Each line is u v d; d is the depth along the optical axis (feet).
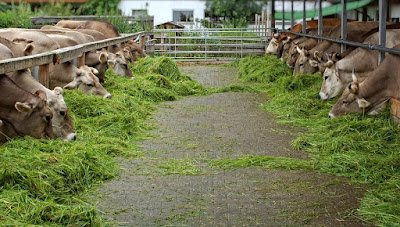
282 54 54.03
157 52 62.80
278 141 23.08
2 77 20.21
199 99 34.30
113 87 32.78
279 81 39.68
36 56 22.98
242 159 19.85
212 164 19.40
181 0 90.27
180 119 27.61
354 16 78.28
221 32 68.59
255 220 14.37
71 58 28.45
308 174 18.31
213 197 16.08
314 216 14.62
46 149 18.86
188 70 53.31
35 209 13.91
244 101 33.58
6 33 31.14
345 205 15.40
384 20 28.73
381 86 26.23
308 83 37.76
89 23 51.60
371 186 17.07
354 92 26.37
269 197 16.10
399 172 17.98
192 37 63.67
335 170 18.61
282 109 29.96
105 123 24.21
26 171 15.80
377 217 14.48
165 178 17.84
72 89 28.32
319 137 23.13
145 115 28.07
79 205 14.70
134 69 42.37
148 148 21.62
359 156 19.85
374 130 23.18
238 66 55.67
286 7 80.43
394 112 24.81
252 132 24.79
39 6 81.10
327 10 72.49
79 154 18.10
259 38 68.80
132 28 67.87
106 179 17.61
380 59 29.12
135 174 18.21
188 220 14.38
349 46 38.06
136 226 13.94
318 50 41.57
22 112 19.62
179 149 21.56
